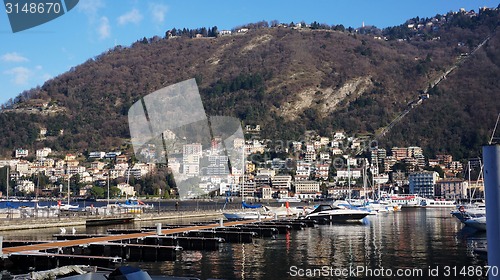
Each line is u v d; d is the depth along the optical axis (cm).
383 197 16050
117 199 15338
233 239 4556
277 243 4434
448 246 4088
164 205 12350
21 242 3600
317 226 6531
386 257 3444
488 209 734
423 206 15388
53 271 2239
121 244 3441
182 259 3412
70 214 7050
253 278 2700
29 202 16250
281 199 19350
